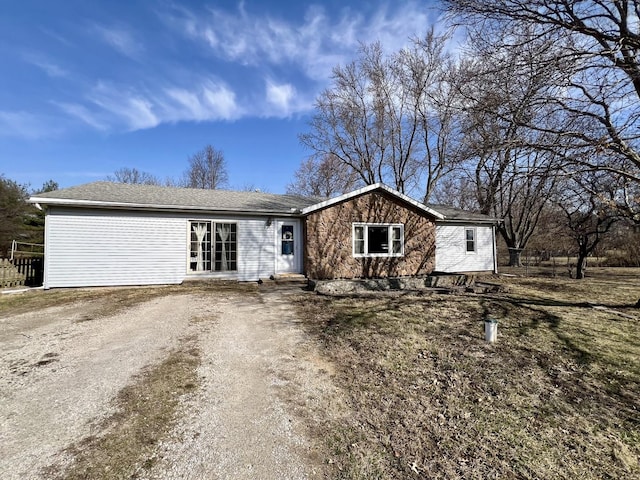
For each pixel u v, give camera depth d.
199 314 7.51
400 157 26.75
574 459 2.89
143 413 3.36
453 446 3.01
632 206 9.39
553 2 6.48
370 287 11.48
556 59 6.30
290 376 4.36
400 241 14.25
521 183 10.24
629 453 3.00
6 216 24.64
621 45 6.36
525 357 5.25
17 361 4.68
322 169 32.19
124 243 11.66
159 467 2.58
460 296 10.10
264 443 2.94
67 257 11.07
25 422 3.17
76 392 3.78
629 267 23.06
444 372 4.64
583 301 9.83
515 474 2.66
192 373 4.34
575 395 4.09
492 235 18.45
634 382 4.48
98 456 2.69
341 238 13.38
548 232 20.14
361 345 5.61
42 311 7.77
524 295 10.66
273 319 7.16
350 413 3.51
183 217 12.42
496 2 6.84
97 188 12.70
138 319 7.03
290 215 13.70
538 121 7.36
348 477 2.54
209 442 2.92
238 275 13.04
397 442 3.03
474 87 7.59
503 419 3.50
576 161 7.05
